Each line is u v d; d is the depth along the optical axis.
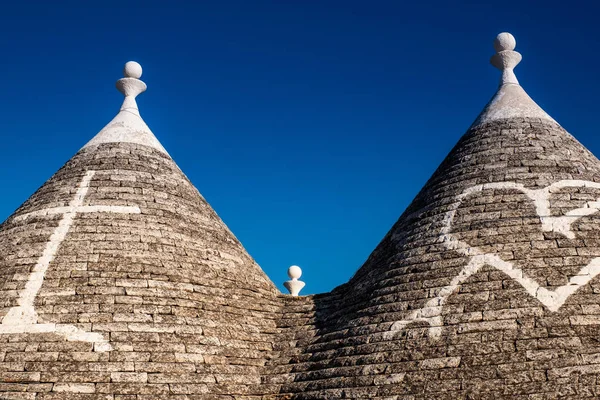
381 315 16.08
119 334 16.06
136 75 21.70
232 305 18.28
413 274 16.34
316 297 19.66
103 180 19.03
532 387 13.53
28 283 16.78
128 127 20.67
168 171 20.16
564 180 16.89
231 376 16.59
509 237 15.98
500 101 19.31
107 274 17.03
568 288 14.84
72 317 16.16
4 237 18.34
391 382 14.70
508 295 14.98
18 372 15.24
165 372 15.82
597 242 15.65
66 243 17.55
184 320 16.88
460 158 18.34
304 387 16.20
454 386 14.05
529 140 17.95
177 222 18.86
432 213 17.41
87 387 15.20
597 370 13.48
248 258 20.41
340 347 16.42
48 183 19.50
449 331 14.88
